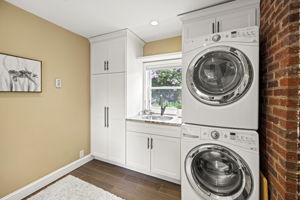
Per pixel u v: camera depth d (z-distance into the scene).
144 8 1.71
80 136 2.45
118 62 2.34
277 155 1.01
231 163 1.32
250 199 1.19
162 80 2.74
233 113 1.26
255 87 1.18
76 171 2.26
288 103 0.89
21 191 1.67
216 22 1.68
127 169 2.33
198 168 1.47
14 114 1.62
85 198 1.67
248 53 1.20
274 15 1.11
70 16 1.87
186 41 1.48
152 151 2.07
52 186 1.89
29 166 1.77
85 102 2.54
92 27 2.18
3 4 1.52
